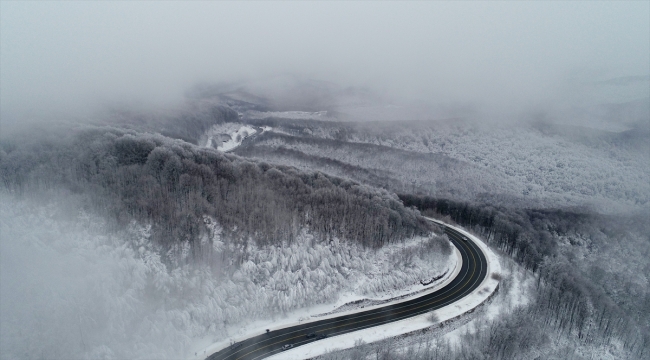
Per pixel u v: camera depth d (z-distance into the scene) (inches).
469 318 5649.6
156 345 4458.7
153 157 6397.6
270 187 6609.3
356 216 6373.0
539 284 6491.1
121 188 5802.2
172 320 4702.3
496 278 6540.4
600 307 6127.0
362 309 5620.1
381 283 5935.0
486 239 7849.4
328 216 6259.8
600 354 5526.6
